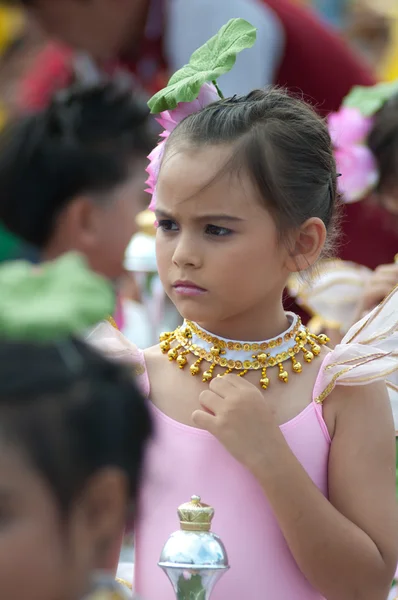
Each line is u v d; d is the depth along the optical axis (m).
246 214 5.08
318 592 5.27
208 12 9.50
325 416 5.31
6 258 6.62
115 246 6.85
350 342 5.65
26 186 6.62
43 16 9.52
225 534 5.17
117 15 9.48
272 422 5.05
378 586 5.15
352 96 8.28
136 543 5.33
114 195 6.79
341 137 8.03
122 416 3.35
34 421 3.23
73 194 6.69
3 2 9.47
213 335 5.37
